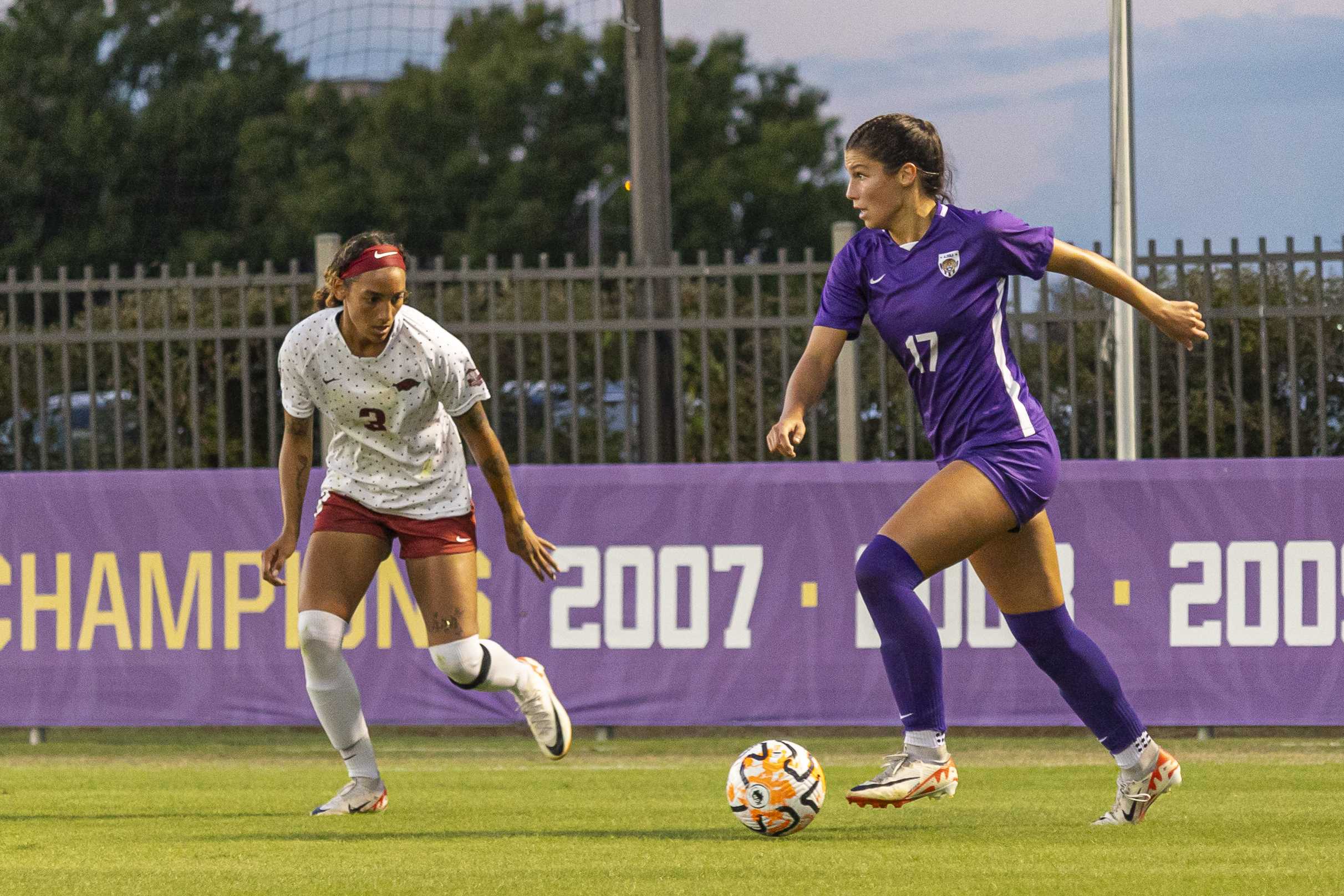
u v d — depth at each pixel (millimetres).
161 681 24141
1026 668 22984
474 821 15953
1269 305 25531
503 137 126062
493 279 26375
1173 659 22719
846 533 23375
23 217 103188
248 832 15148
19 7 107562
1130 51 24938
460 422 15828
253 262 107125
